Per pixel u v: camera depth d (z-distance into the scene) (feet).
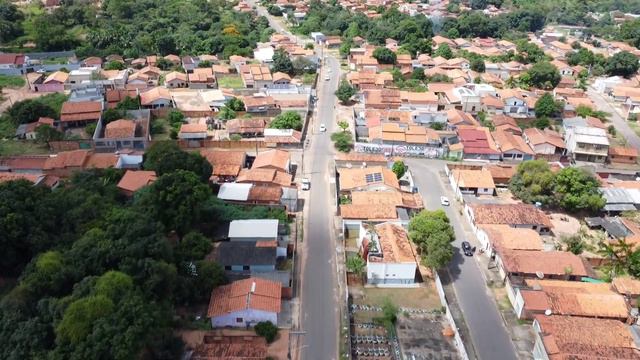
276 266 260.83
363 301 242.78
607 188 341.00
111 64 559.79
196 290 224.53
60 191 263.90
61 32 632.38
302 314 231.71
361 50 641.81
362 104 499.92
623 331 213.05
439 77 564.30
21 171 329.31
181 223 252.42
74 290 186.91
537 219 299.58
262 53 615.16
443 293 241.96
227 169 339.57
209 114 450.30
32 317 179.83
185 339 211.41
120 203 283.18
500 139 410.31
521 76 571.28
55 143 376.89
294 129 419.74
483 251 284.61
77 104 422.41
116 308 176.35
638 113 507.71
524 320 233.14
